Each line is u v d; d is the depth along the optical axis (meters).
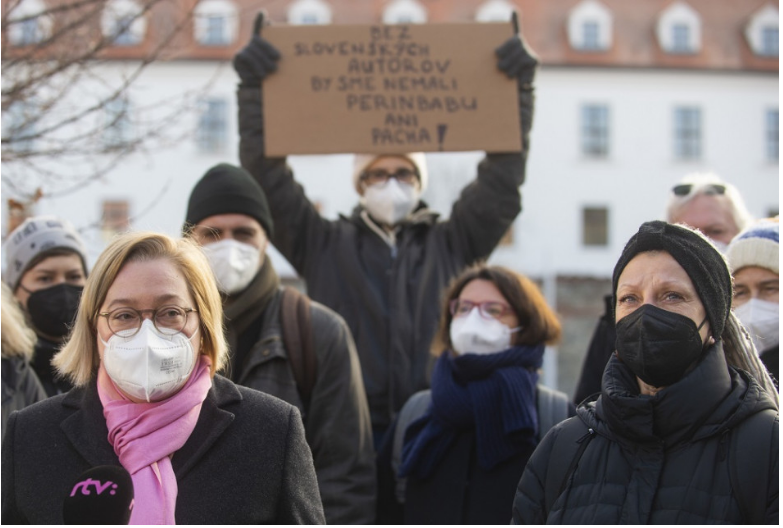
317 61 4.43
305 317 3.61
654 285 2.31
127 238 2.49
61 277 3.89
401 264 4.33
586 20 37.69
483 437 3.55
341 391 3.52
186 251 2.52
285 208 4.40
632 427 2.23
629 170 36.62
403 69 4.45
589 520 2.23
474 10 37.44
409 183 4.49
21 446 2.39
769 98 37.44
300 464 2.47
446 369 3.74
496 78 4.44
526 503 2.42
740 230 4.11
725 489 2.14
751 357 2.47
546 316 3.81
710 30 38.19
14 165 4.46
